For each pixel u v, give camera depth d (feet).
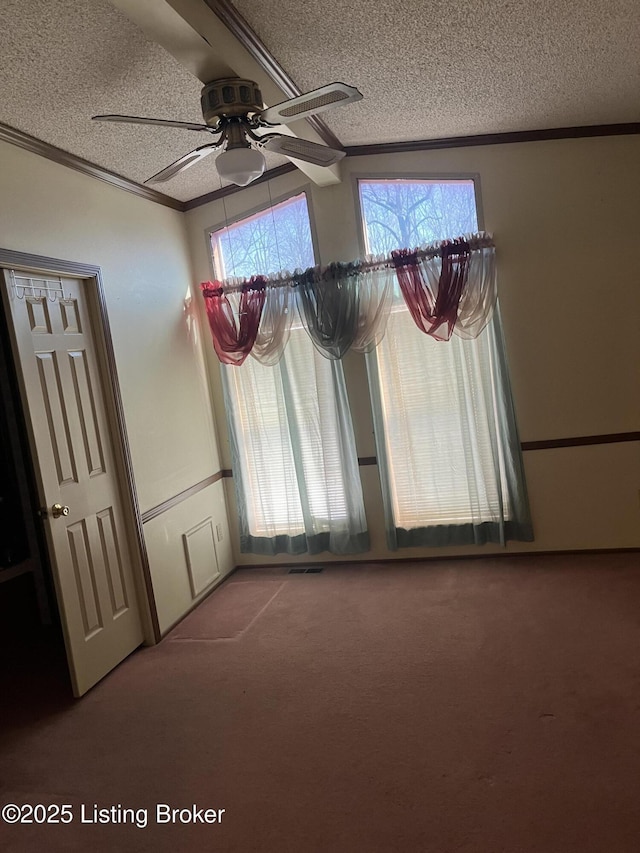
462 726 7.75
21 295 9.18
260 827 6.51
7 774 7.85
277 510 14.03
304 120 10.61
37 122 8.93
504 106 10.72
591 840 5.85
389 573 13.20
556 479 12.89
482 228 12.60
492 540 13.17
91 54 7.62
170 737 8.28
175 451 12.56
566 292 12.48
